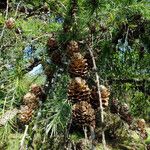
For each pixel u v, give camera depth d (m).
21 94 0.52
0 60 0.58
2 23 0.68
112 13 0.55
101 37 0.61
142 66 0.77
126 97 0.76
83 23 0.53
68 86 0.41
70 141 0.45
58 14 0.65
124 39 0.72
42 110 0.44
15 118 0.49
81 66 0.44
